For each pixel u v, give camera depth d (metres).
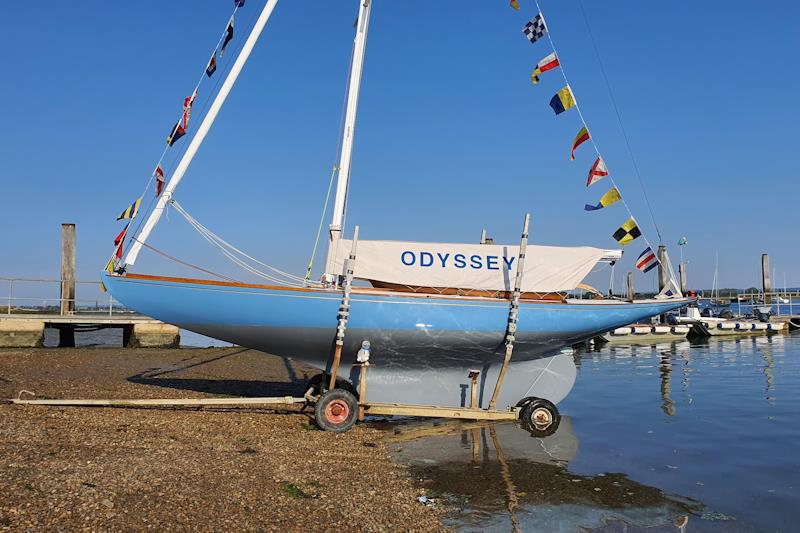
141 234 11.21
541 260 12.36
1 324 24.22
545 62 12.79
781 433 11.58
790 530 6.82
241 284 11.08
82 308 30.36
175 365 19.95
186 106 11.05
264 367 20.36
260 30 12.70
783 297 63.12
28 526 5.57
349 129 12.65
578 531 6.69
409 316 11.42
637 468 9.16
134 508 6.29
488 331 11.75
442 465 9.09
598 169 12.71
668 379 19.59
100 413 10.77
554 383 12.74
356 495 7.41
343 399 10.78
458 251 12.05
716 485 8.37
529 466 9.16
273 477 7.82
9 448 8.01
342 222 12.29
